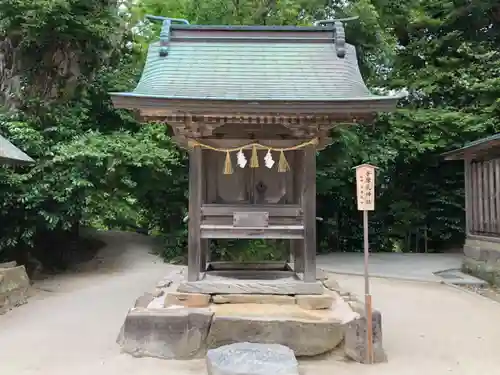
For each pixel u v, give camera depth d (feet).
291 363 16.19
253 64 23.35
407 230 59.26
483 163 41.16
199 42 24.64
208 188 24.14
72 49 40.27
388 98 19.63
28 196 36.19
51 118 41.27
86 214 39.52
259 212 22.58
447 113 51.03
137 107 19.88
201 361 18.47
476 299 31.07
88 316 26.40
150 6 51.39
